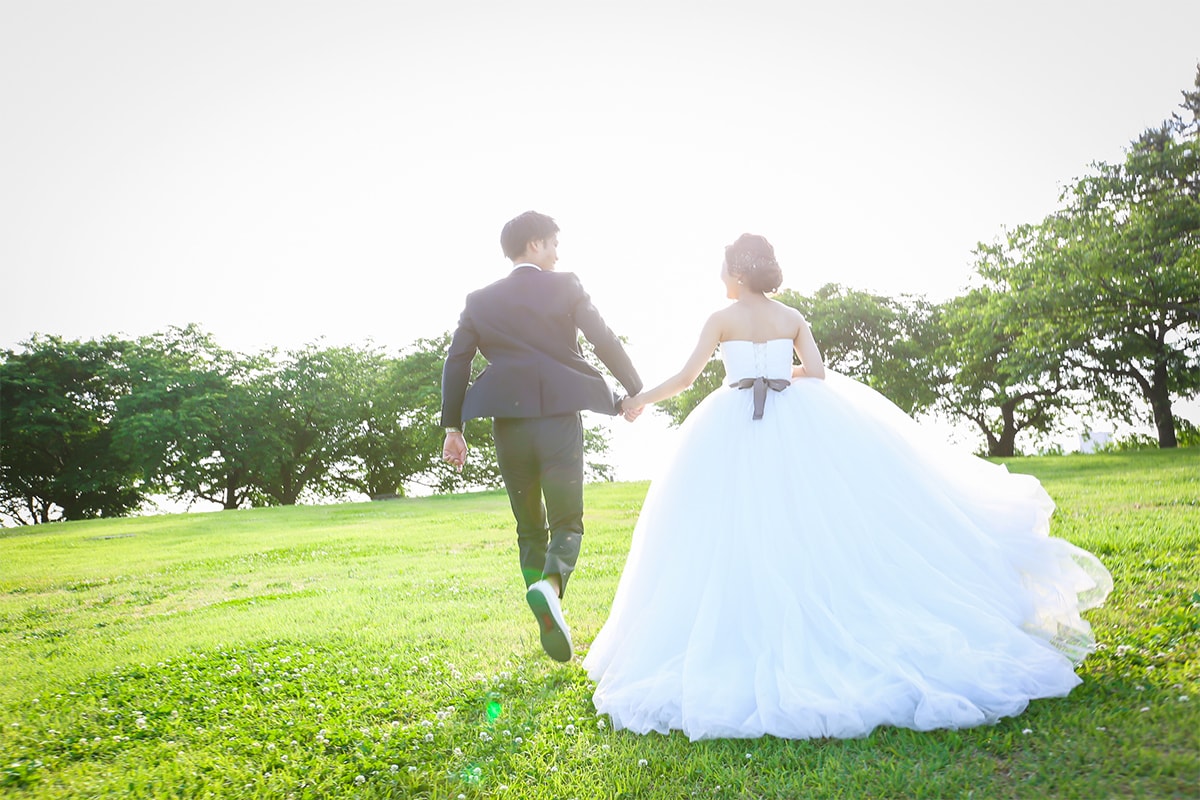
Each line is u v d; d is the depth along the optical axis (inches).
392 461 1972.2
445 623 254.7
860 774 119.3
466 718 161.8
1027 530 163.6
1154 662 150.1
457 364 171.2
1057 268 1198.9
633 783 125.0
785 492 156.9
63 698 200.2
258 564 488.7
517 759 137.6
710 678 142.6
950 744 125.3
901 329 1806.1
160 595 393.7
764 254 173.6
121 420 1659.7
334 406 1851.6
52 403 1667.1
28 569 550.6
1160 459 688.4
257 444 1732.3
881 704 132.0
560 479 163.3
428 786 132.6
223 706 182.7
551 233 177.9
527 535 177.5
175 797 135.5
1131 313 1159.6
